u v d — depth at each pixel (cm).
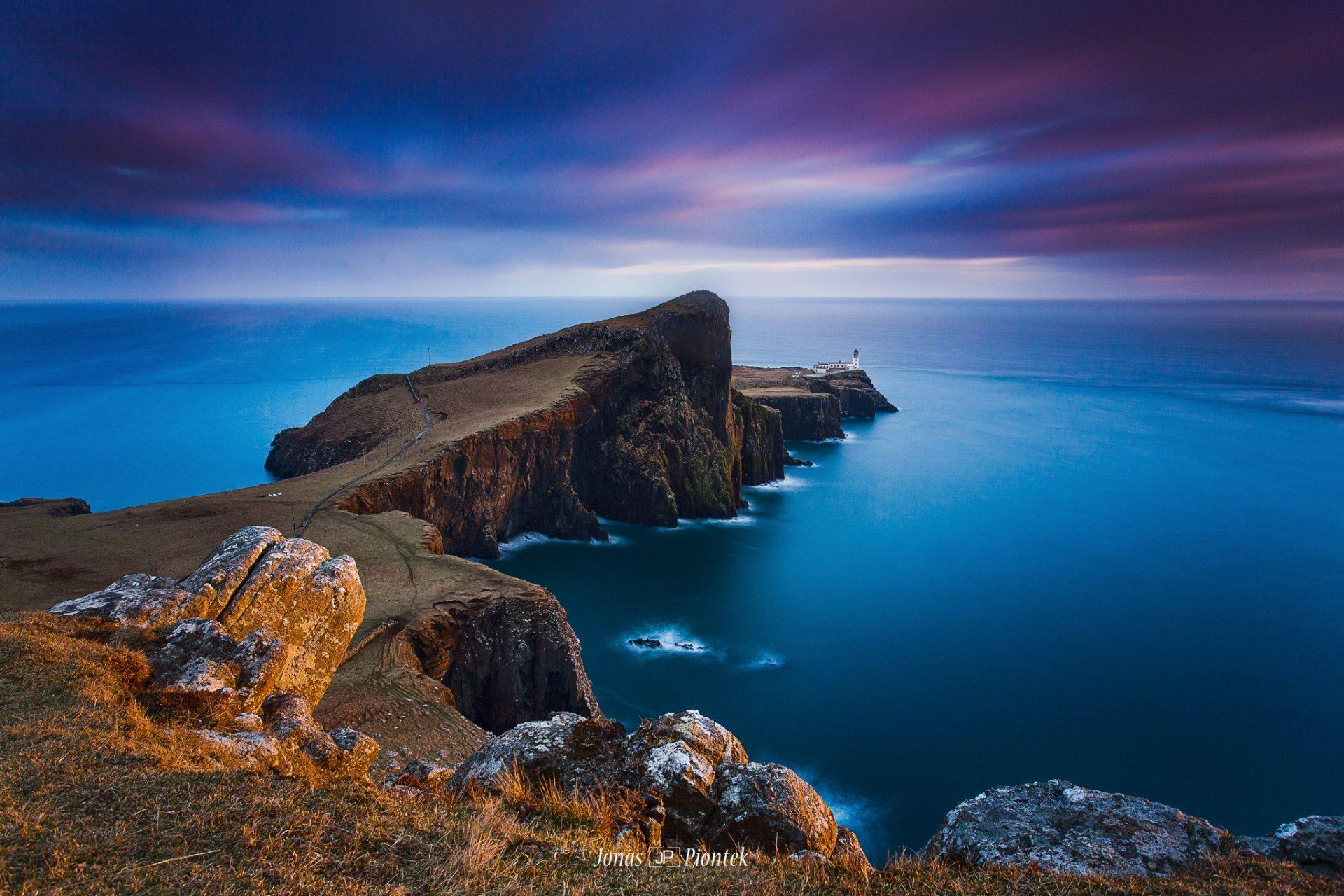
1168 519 11875
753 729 5497
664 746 1108
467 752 3055
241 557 2008
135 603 1767
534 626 4725
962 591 8612
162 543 5741
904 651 6950
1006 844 886
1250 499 13188
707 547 10106
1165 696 6184
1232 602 8400
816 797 1059
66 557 5366
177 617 1777
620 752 1151
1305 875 771
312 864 775
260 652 1634
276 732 1445
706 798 1030
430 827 886
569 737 1177
